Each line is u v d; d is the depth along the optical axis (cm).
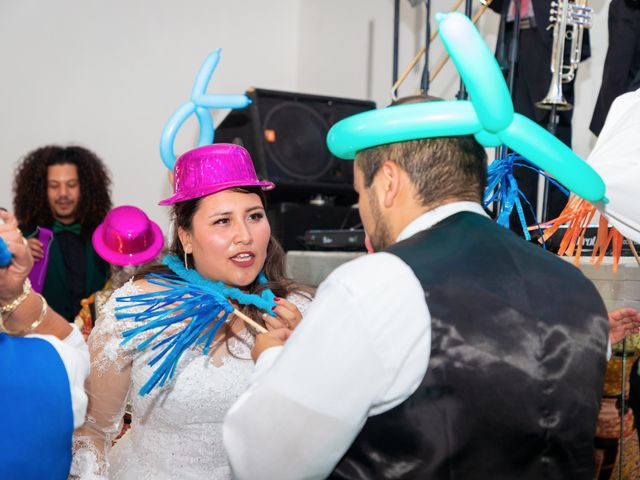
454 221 95
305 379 83
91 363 136
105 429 137
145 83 470
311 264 235
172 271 147
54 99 450
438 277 88
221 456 140
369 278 86
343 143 97
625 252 157
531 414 85
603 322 91
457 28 84
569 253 137
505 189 133
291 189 349
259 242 139
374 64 448
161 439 139
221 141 363
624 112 130
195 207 138
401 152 95
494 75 85
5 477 98
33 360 103
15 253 96
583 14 231
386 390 84
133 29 467
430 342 85
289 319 125
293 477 86
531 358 86
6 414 99
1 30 441
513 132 89
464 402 84
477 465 85
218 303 130
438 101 95
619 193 117
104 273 323
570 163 91
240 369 139
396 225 98
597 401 89
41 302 107
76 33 455
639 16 263
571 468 87
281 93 359
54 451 102
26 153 445
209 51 488
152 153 471
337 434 83
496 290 88
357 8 463
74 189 327
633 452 169
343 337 83
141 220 272
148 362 135
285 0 513
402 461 86
